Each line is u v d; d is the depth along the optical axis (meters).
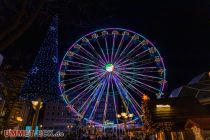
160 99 14.59
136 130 34.03
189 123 11.05
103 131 51.03
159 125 11.56
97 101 33.19
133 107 30.20
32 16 5.84
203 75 20.19
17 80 18.59
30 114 37.44
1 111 19.77
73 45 32.97
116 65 32.69
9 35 6.06
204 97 17.97
